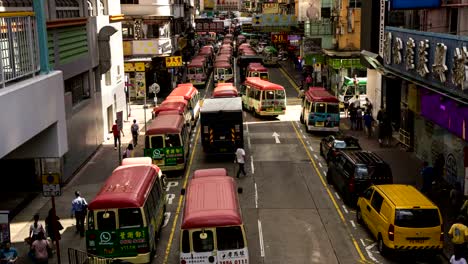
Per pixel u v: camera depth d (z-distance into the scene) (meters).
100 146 34.84
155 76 52.06
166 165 27.80
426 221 16.72
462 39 18.89
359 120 38.53
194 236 15.17
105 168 29.70
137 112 47.44
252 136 37.56
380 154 30.95
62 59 26.17
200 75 61.31
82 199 20.03
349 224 20.83
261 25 72.69
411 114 31.39
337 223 20.95
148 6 54.84
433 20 26.25
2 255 15.45
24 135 13.69
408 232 16.62
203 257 15.15
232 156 32.41
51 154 16.22
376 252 18.16
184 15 85.94
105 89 36.75
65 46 26.72
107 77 38.62
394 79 31.16
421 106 25.62
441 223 16.77
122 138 37.28
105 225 16.58
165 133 27.72
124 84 44.53
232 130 30.58
